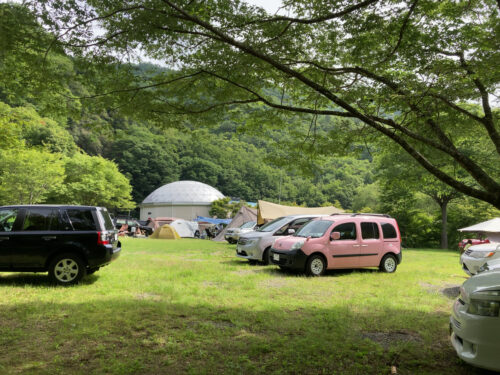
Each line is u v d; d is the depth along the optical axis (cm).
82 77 520
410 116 689
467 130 830
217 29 505
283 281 840
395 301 654
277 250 967
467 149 1620
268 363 361
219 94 623
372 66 619
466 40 552
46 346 399
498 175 1132
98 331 447
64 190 4303
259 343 414
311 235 975
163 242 2442
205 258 1335
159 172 9981
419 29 562
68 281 725
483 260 789
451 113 753
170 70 568
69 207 752
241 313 544
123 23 457
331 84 645
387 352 398
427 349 412
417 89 535
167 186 7488
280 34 530
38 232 721
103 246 738
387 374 342
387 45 592
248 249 1124
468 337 319
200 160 10838
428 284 866
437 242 3559
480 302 318
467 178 2700
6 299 605
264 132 814
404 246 3438
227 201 7119
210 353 386
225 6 497
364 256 994
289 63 586
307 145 824
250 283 789
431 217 3756
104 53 494
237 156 11800
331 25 547
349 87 639
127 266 1048
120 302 593
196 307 580
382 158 2778
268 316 529
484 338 306
